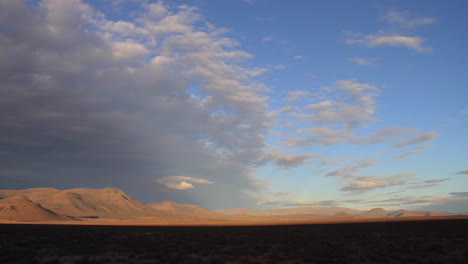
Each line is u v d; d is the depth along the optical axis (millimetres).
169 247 36875
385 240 41906
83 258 25188
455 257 26547
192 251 32188
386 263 24453
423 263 24344
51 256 26531
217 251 32438
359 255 27172
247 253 31344
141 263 25000
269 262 26156
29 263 23312
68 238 48562
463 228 63000
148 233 65875
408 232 55781
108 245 38375
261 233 65375
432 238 41969
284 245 38844
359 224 105312
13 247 32844
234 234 62625
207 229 89438
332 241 42594
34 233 58625
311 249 33219
